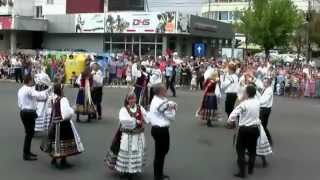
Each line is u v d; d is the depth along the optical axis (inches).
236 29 2265.0
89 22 1813.5
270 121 707.4
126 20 1723.7
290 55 2795.3
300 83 1176.8
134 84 772.6
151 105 353.1
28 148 414.3
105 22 1771.7
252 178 380.8
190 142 513.0
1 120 616.1
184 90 1210.0
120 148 358.9
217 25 1953.7
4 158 418.9
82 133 539.5
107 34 1803.6
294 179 383.2
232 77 613.3
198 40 1879.9
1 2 2305.6
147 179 364.2
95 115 634.2
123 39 1772.9
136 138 358.3
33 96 405.4
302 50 2792.8
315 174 400.8
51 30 1935.3
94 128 574.2
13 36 1950.1
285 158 457.7
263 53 2751.0
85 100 618.8
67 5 2327.8
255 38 2250.2
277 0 2231.8
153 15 1674.5
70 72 1203.9
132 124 354.6
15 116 652.7
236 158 444.5
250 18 2245.3
